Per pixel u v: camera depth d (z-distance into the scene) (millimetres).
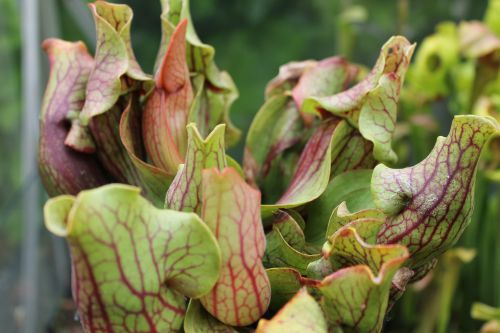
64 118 368
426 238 326
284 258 337
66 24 720
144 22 1041
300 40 1094
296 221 350
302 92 383
